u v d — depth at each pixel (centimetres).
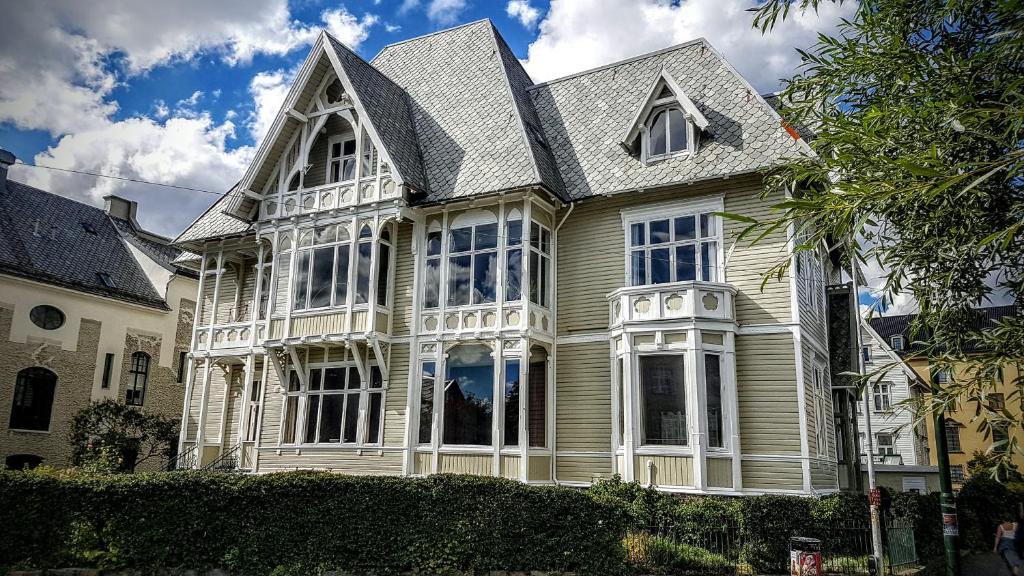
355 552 1377
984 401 743
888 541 1518
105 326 3172
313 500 1408
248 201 2302
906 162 644
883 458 3638
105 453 2373
